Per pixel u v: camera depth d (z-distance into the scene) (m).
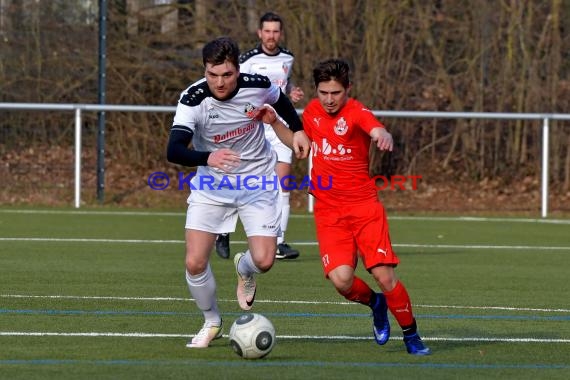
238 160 19.70
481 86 64.06
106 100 61.59
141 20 62.38
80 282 30.52
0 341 21.27
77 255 37.22
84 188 59.69
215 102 20.55
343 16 62.38
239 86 20.64
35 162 60.47
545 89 63.59
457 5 64.25
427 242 43.56
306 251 39.53
